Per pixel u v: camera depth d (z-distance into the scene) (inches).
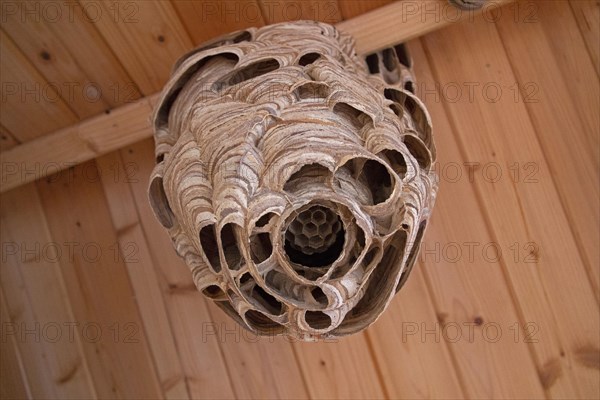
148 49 63.8
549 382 66.0
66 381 70.5
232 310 45.9
